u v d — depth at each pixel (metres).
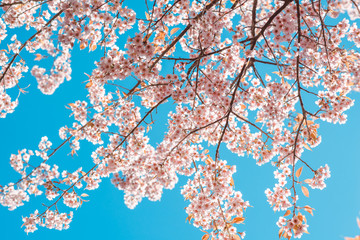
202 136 5.48
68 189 5.51
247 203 4.75
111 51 4.39
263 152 5.23
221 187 4.65
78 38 3.79
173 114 5.28
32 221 5.47
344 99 4.69
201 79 4.95
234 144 5.35
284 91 4.82
